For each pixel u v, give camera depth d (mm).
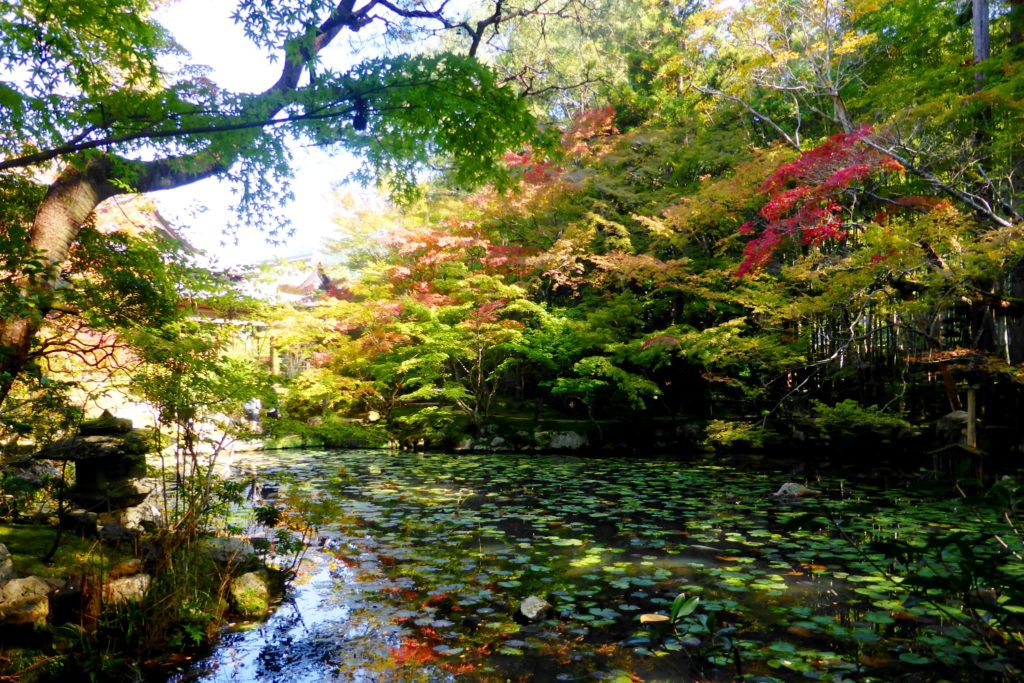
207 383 4336
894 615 3869
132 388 4293
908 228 7539
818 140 13555
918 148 9336
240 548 4777
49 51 3598
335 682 3170
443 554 5449
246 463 11227
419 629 3842
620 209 15359
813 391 12516
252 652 3533
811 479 9188
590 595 4383
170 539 4258
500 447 13234
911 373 11219
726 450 12641
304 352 14594
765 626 3773
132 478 4996
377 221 15992
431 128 4113
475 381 15586
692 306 13297
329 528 6383
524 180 13680
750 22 12539
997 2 12227
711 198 11961
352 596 4426
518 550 5551
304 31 3637
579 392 15234
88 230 4750
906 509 6902
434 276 15039
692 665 3293
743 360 11609
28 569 3734
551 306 16141
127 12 4094
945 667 3146
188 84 3713
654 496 8016
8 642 3201
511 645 3592
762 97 15625
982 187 10148
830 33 13148
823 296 8391
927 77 10297
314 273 18641
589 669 3277
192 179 4617
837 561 5094
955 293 7992
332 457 12148
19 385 4441
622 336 13773
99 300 4480
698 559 5215
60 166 4969
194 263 5180
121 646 3441
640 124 17875
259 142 3680
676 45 17438
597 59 16844
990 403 9953
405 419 14008
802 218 8695
